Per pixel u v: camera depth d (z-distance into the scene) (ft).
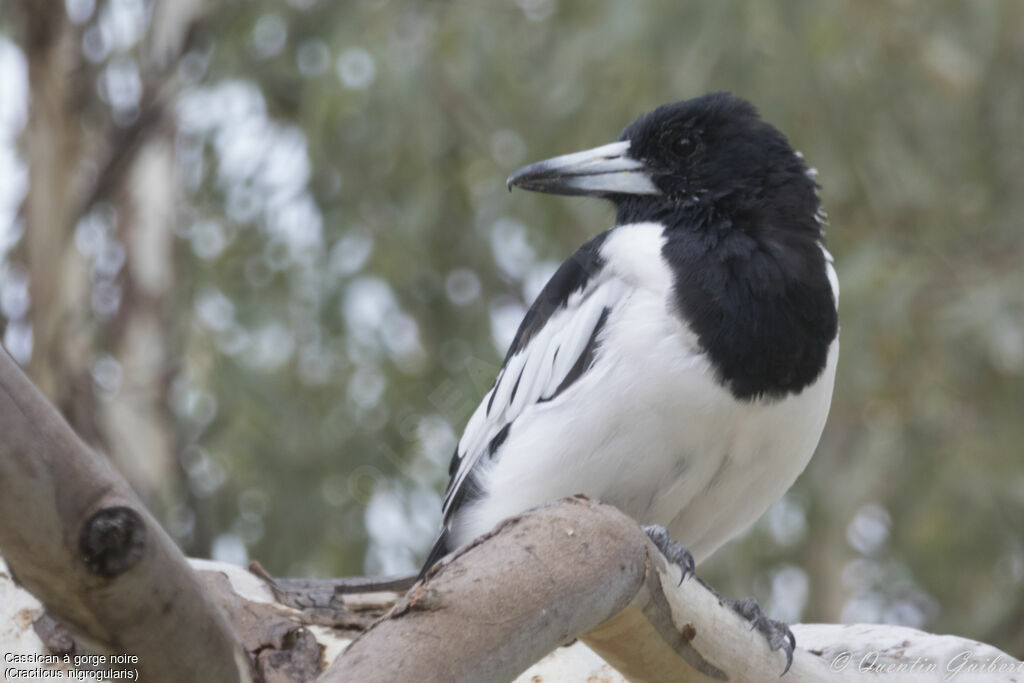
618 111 40.65
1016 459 42.42
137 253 43.39
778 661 16.28
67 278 40.40
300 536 44.27
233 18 44.98
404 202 45.73
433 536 39.32
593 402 18.54
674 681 15.62
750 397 18.25
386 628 12.53
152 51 41.29
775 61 39.45
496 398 20.81
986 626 43.11
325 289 45.73
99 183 40.78
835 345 19.12
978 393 42.83
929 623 46.32
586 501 14.23
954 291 42.55
